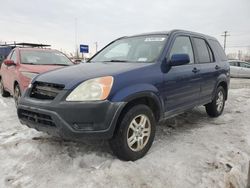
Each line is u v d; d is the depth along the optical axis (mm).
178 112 4238
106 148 3693
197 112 6199
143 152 3459
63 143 3844
